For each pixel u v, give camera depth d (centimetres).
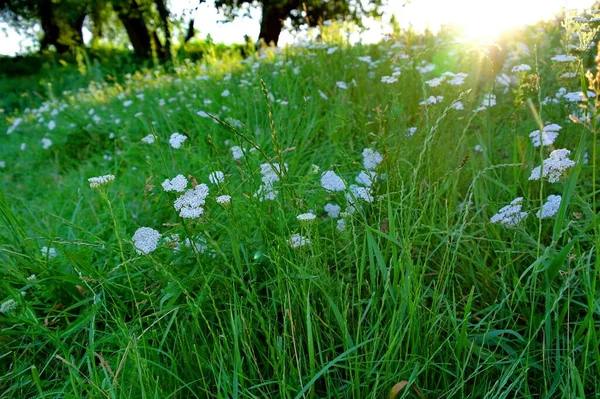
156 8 891
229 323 106
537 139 120
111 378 97
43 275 123
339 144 184
